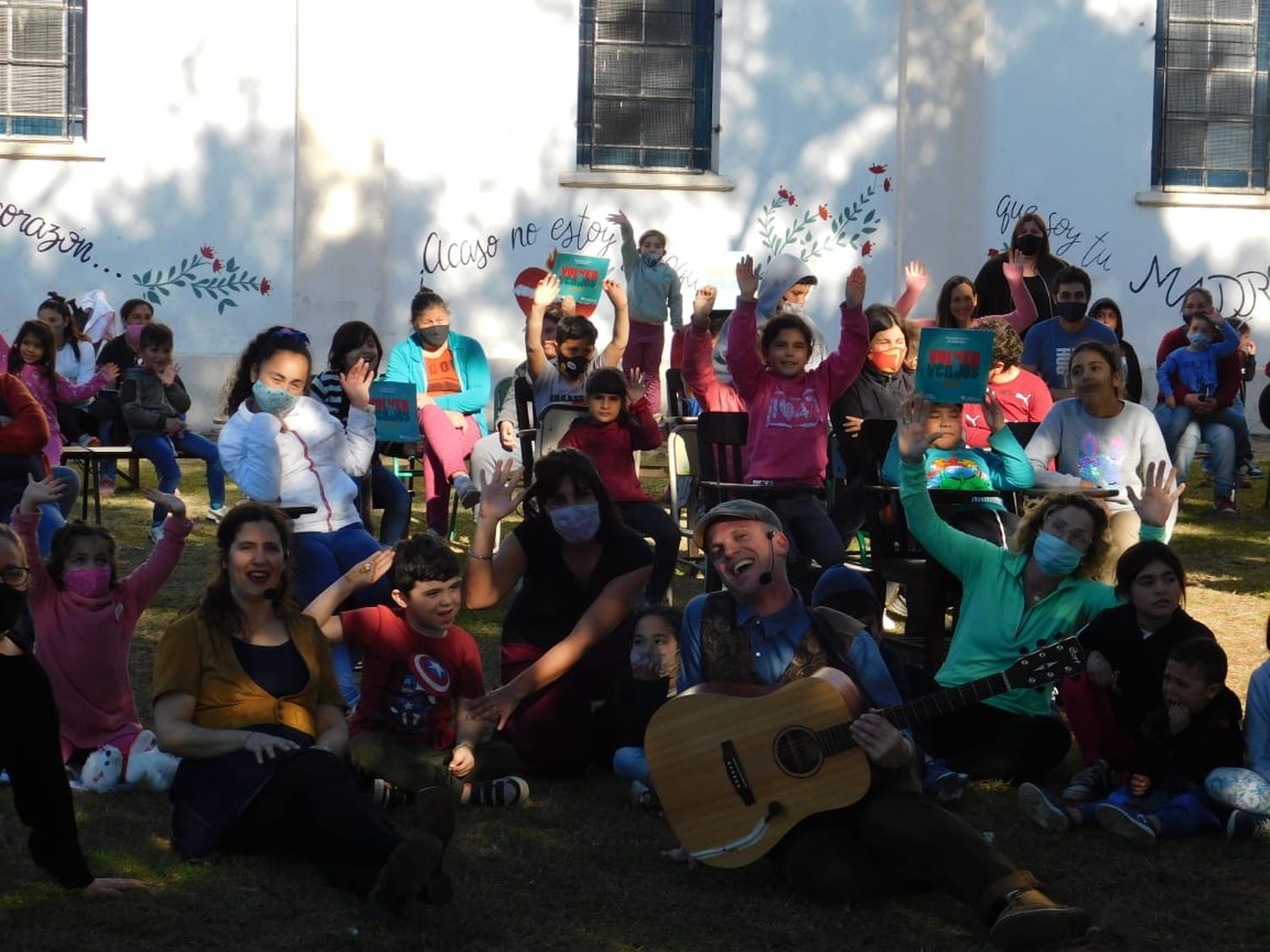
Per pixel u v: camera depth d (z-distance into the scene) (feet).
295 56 51.34
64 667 18.58
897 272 54.19
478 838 16.94
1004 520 23.39
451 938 14.23
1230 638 26.48
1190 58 55.36
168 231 51.11
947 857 14.43
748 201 53.67
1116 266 54.90
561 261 32.27
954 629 22.63
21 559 14.84
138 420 35.06
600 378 25.49
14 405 27.22
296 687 16.49
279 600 16.66
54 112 50.83
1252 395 55.77
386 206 51.85
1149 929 14.74
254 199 51.39
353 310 51.75
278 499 21.17
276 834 15.83
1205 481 45.68
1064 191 54.44
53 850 14.78
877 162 53.98
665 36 53.31
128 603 18.95
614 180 52.75
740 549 16.03
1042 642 19.25
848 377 25.13
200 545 32.73
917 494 20.10
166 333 35.60
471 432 32.45
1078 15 54.08
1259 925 14.71
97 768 18.06
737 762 15.49
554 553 19.47
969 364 22.12
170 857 16.02
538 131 52.49
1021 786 17.66
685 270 53.47
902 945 14.24
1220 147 55.77
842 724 15.30
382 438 26.84
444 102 51.88
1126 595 18.51
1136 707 18.26
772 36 53.47
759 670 16.17
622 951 14.10
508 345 52.70
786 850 15.43
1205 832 17.29
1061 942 14.32
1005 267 36.14
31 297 50.55
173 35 50.78
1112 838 17.17
